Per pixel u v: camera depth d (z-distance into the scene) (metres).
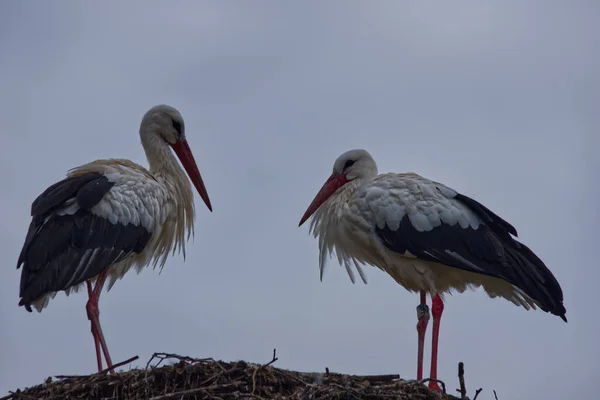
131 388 11.34
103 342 13.60
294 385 11.53
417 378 14.14
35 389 11.63
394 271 14.70
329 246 15.27
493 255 13.89
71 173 14.42
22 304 12.92
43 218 13.59
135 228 14.16
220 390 11.24
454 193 14.45
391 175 14.95
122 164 14.87
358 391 11.44
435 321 14.13
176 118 15.77
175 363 11.49
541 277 13.80
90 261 13.53
